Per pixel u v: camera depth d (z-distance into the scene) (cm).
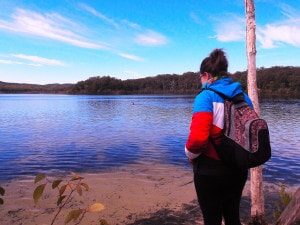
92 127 2897
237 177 305
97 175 1114
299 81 13638
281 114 4397
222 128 296
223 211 329
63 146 1791
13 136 2255
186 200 827
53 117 4203
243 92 314
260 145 279
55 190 899
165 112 4975
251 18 558
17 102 9975
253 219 584
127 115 4456
